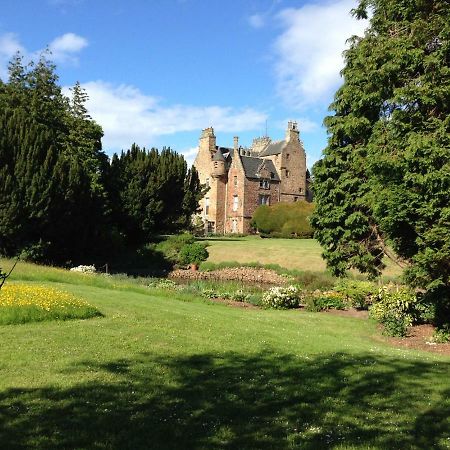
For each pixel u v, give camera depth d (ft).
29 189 95.09
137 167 150.30
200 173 239.91
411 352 39.81
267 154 240.94
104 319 41.93
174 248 145.48
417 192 42.57
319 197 67.97
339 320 57.16
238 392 24.76
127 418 20.33
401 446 18.61
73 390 23.47
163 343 34.86
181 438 18.63
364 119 57.06
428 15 46.60
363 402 24.12
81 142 129.80
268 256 142.20
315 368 30.55
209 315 50.62
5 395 22.35
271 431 19.71
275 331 44.42
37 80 131.13
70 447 17.35
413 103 45.19
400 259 56.34
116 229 138.92
